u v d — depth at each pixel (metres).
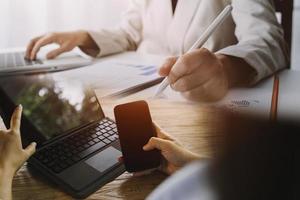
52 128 0.46
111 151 0.44
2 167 0.36
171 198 0.22
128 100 0.62
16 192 0.38
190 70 0.61
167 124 0.52
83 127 0.48
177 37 1.04
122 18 1.28
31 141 0.42
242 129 0.20
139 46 1.14
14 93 0.49
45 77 0.61
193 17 1.01
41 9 1.37
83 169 0.40
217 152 0.20
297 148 0.18
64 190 0.38
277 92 0.62
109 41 1.03
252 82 0.67
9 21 1.34
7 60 0.88
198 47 0.65
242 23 0.87
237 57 0.67
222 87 0.62
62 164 0.41
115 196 0.37
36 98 0.49
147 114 0.43
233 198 0.19
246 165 0.19
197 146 0.43
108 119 0.52
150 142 0.41
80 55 0.97
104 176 0.39
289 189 0.18
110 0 1.48
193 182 0.21
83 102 0.53
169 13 1.08
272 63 0.72
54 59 0.91
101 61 0.91
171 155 0.39
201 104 0.59
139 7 1.19
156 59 0.92
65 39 0.99
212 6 0.97
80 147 0.44
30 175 0.40
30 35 1.38
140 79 0.72
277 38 0.81
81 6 1.44
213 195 0.19
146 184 0.39
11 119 0.43
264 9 0.87
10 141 0.39
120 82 0.70
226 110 0.25
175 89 0.63
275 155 0.18
